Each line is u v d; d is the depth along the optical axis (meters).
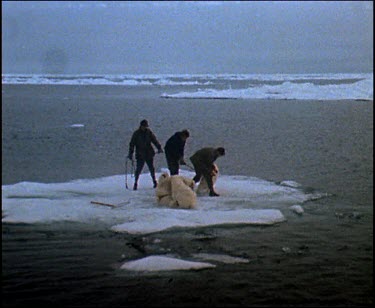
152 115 36.88
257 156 19.34
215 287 7.29
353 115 35.78
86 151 21.17
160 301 6.88
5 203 11.21
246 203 11.54
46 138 25.70
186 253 8.59
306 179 14.77
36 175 15.70
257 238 9.31
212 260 8.28
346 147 21.81
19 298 6.89
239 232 9.61
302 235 9.47
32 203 11.23
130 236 9.35
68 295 7.03
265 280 7.52
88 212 10.63
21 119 34.94
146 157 12.86
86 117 35.97
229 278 7.59
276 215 10.46
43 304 6.72
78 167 17.25
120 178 14.33
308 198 12.19
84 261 8.17
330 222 10.30
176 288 7.26
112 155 20.17
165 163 17.91
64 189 12.77
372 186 13.67
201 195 12.21
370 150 20.73
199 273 7.78
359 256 8.45
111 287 7.24
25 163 18.03
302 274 7.73
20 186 12.92
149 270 7.84
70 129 29.42
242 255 8.50
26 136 26.52
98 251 8.58
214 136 25.80
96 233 9.45
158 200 11.39
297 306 6.74
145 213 10.55
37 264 7.99
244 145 22.64
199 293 7.09
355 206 11.56
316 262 8.16
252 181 14.08
